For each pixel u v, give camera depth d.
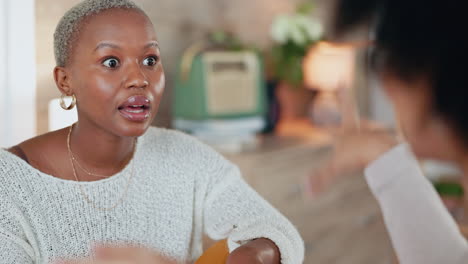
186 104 2.09
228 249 0.69
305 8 2.97
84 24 0.62
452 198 1.18
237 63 2.20
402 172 0.51
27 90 1.23
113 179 0.71
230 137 2.11
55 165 0.70
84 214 0.69
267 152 2.06
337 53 2.67
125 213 0.72
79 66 0.63
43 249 0.67
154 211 0.75
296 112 3.12
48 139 0.71
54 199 0.68
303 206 2.26
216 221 0.76
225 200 0.77
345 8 0.24
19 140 1.25
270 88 2.52
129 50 0.62
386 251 2.19
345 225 2.45
